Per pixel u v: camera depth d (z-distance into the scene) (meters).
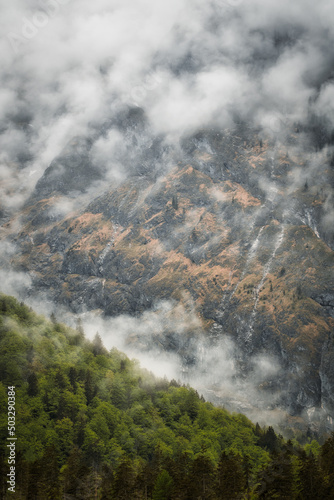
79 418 181.62
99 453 166.75
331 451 138.88
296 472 129.75
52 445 147.25
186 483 126.12
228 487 127.81
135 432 186.12
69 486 133.50
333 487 124.50
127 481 130.12
